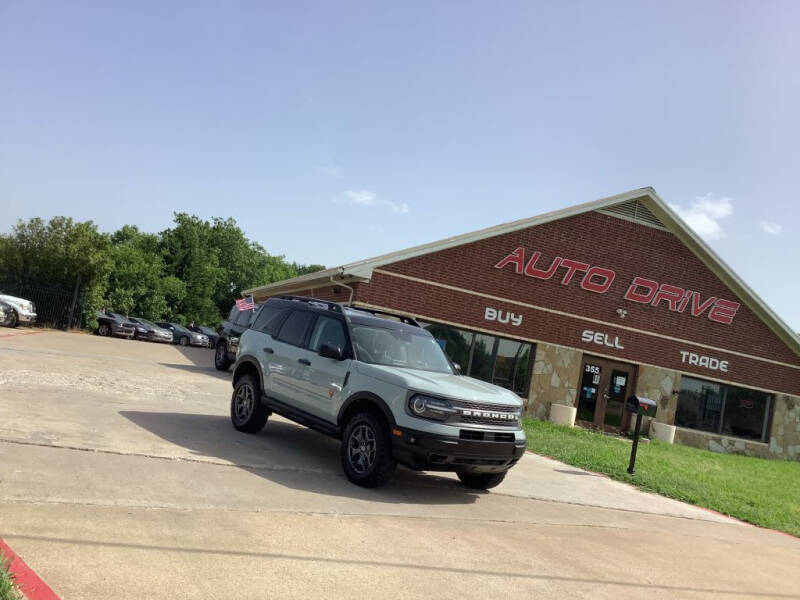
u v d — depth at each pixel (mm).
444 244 18656
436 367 8383
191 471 6336
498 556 5379
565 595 4719
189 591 3631
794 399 23516
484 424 7234
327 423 7770
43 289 33312
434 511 6594
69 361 14711
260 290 29625
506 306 19641
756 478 14867
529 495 8414
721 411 22703
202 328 48281
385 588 4219
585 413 20812
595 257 20812
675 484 11242
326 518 5598
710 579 5914
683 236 21797
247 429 9055
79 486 5207
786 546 8266
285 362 8578
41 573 3527
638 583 5363
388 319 8789
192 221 70125
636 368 21500
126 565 3834
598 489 9898
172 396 11688
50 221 34094
